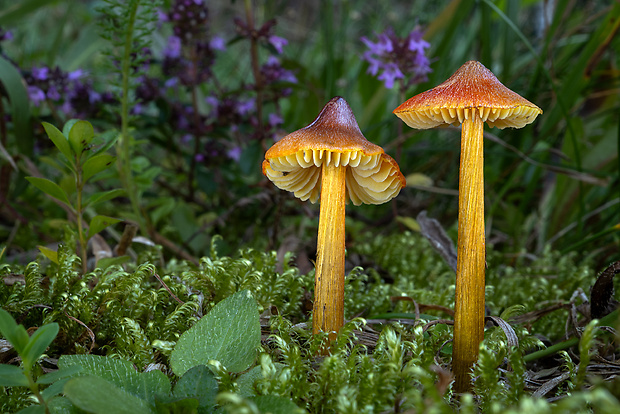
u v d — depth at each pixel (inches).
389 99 20.7
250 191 14.7
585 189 14.6
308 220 14.8
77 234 11.1
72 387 7.1
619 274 12.0
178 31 13.0
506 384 8.5
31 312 9.5
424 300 10.9
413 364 8.2
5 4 24.2
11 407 8.0
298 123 18.2
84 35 17.6
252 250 10.8
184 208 13.1
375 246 13.7
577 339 9.0
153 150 18.3
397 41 12.5
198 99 17.9
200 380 7.8
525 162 15.7
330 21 16.2
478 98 7.9
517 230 15.0
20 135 12.6
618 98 16.1
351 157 8.2
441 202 16.5
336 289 8.6
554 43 16.5
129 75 11.3
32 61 18.4
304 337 9.2
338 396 7.6
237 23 13.2
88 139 9.4
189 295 9.7
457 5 15.9
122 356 8.8
